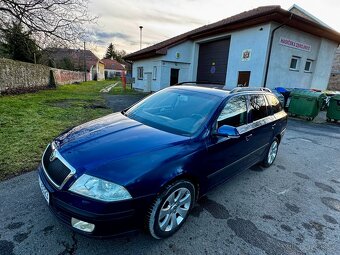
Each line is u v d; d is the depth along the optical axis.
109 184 1.94
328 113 10.20
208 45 15.25
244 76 12.06
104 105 10.65
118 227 1.99
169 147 2.37
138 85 21.73
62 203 1.98
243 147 3.35
